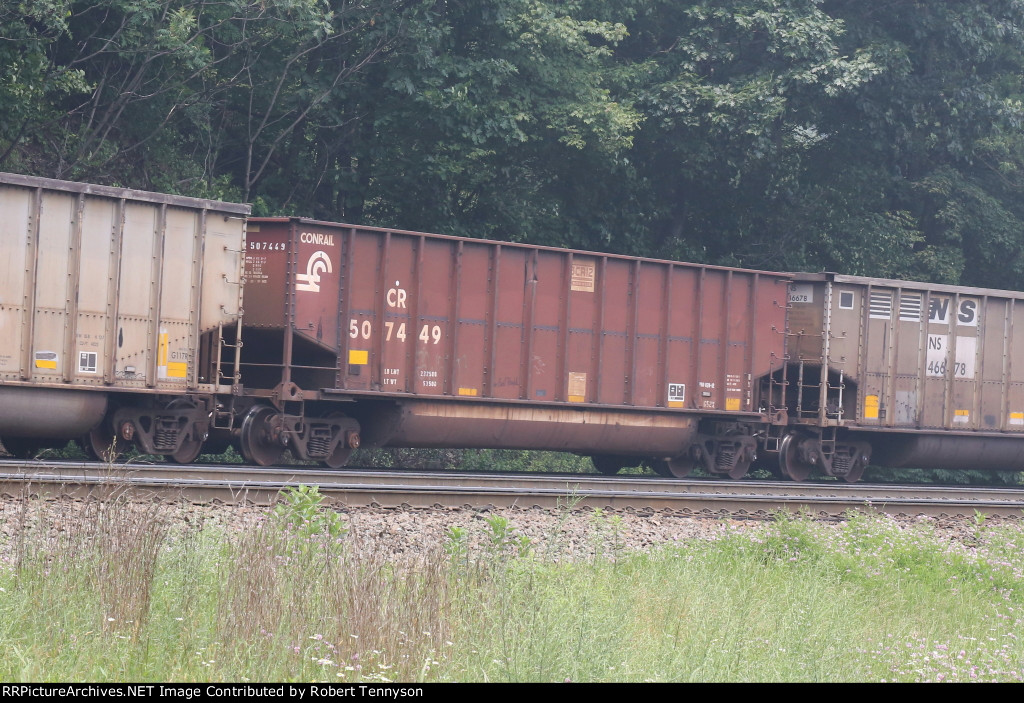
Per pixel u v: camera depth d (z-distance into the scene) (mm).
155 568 13258
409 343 28281
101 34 36219
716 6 46375
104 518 14156
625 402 31531
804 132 49219
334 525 16281
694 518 23734
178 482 19406
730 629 14984
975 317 37188
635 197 47125
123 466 20453
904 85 47469
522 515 21641
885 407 35281
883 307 35312
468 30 40969
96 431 24703
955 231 52969
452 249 28938
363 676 11617
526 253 30062
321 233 27062
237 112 41469
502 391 29609
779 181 48906
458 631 13172
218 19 37188
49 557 13484
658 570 18547
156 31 34500
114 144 37281
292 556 14484
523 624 12844
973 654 16391
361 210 43125
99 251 23500
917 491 31188
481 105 39594
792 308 35031
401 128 40156
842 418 34875
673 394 32219
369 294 27781
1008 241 53156
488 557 16547
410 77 38656
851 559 20969
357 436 28266
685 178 47188
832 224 51219
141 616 12102
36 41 32406
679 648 13977
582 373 30875
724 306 33125
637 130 45156
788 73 44312
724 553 20766
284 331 26609
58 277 22906
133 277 24031
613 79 43938
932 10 48844
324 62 40062
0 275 22109
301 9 36094
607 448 31625
